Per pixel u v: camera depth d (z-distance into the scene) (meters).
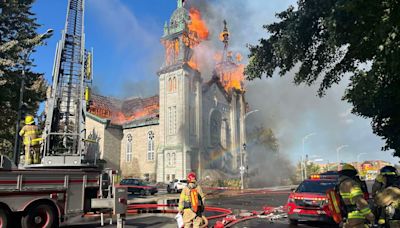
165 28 52.72
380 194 5.71
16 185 9.13
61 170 10.12
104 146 52.09
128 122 55.97
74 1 12.71
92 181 10.90
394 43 6.89
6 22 22.94
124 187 10.59
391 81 10.67
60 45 11.96
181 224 7.54
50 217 9.73
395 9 6.77
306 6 11.04
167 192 35.75
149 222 12.68
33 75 24.08
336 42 8.69
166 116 49.53
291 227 11.09
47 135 10.98
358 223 5.16
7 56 21.22
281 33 12.34
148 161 51.34
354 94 10.33
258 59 12.86
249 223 12.10
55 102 11.49
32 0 24.12
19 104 21.19
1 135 26.20
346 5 7.39
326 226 11.25
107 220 13.29
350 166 5.55
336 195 5.50
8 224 9.03
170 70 50.03
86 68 12.52
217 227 10.76
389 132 17.66
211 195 30.17
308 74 13.41
